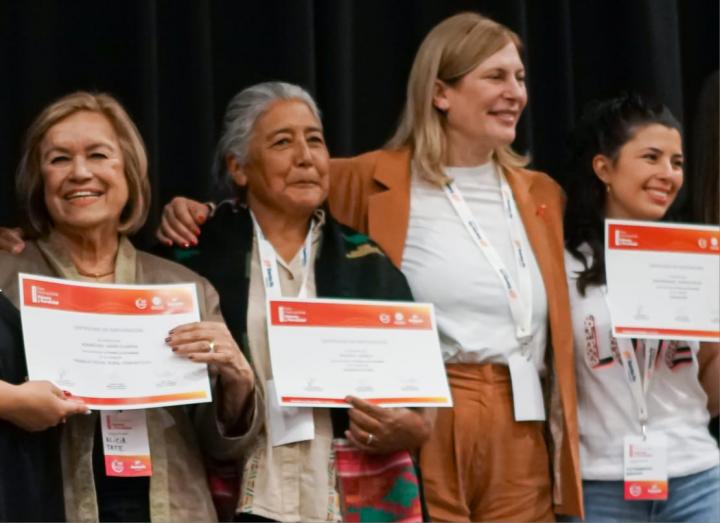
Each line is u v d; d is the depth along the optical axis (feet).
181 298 12.16
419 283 13.75
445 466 13.43
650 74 17.51
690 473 14.03
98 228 12.36
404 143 14.64
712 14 18.44
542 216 14.46
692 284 14.11
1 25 15.60
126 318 11.93
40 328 11.58
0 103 15.49
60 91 15.64
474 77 14.21
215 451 12.55
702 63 18.44
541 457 13.71
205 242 13.53
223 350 12.00
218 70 16.58
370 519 12.66
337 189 14.35
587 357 14.21
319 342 12.78
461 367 13.62
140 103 15.39
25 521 11.26
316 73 16.52
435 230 13.99
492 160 14.67
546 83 17.69
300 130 13.52
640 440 13.97
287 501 12.51
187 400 11.76
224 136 13.85
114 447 11.71
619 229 14.17
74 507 11.59
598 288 14.37
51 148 12.32
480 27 14.40
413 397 12.71
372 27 17.24
